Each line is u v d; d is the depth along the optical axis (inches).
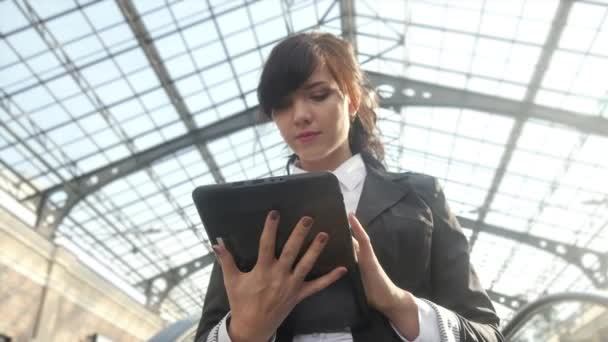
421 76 795.4
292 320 45.8
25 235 721.6
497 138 868.0
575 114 732.7
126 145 788.6
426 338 43.4
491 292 1343.5
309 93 53.8
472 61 733.9
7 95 637.9
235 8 673.0
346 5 730.8
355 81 57.6
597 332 203.5
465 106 784.3
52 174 765.3
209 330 51.7
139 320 1072.8
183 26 664.4
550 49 656.4
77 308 855.1
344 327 44.9
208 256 1138.0
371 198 52.3
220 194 45.1
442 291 51.9
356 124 63.9
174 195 936.9
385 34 755.4
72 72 643.5
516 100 757.3
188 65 721.0
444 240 53.6
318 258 44.9
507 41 676.7
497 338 48.9
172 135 816.3
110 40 632.4
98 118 721.0
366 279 43.2
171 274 1166.3
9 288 697.0
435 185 56.9
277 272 41.4
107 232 949.8
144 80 703.1
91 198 852.0
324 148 54.5
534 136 825.5
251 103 824.3
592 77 675.4
